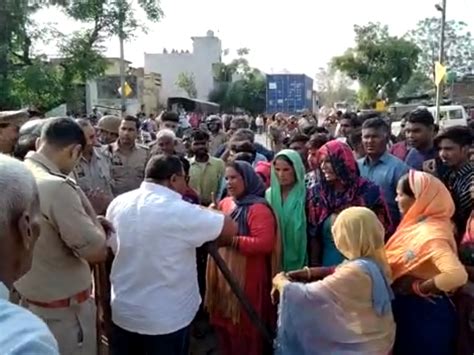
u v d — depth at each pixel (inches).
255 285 154.3
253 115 2677.2
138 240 125.0
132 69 1769.2
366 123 192.4
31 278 110.4
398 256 132.2
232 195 159.9
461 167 162.4
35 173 109.3
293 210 164.9
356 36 1806.1
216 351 181.3
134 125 238.5
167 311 125.5
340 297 121.6
